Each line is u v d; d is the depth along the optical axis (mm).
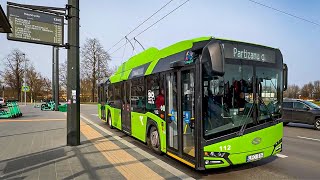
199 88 5398
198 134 5391
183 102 6129
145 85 8625
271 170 6246
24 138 10227
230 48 5730
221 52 4910
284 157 7570
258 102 5859
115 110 12750
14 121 17125
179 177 5547
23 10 7914
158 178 5473
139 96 9195
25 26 7949
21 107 39469
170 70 6793
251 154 5645
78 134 8875
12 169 6039
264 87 6043
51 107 31781
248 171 6164
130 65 10992
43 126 14266
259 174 5941
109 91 14359
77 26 8781
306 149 8758
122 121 11414
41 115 22734
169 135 6867
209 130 5359
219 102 5488
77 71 8820
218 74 4891
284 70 6750
